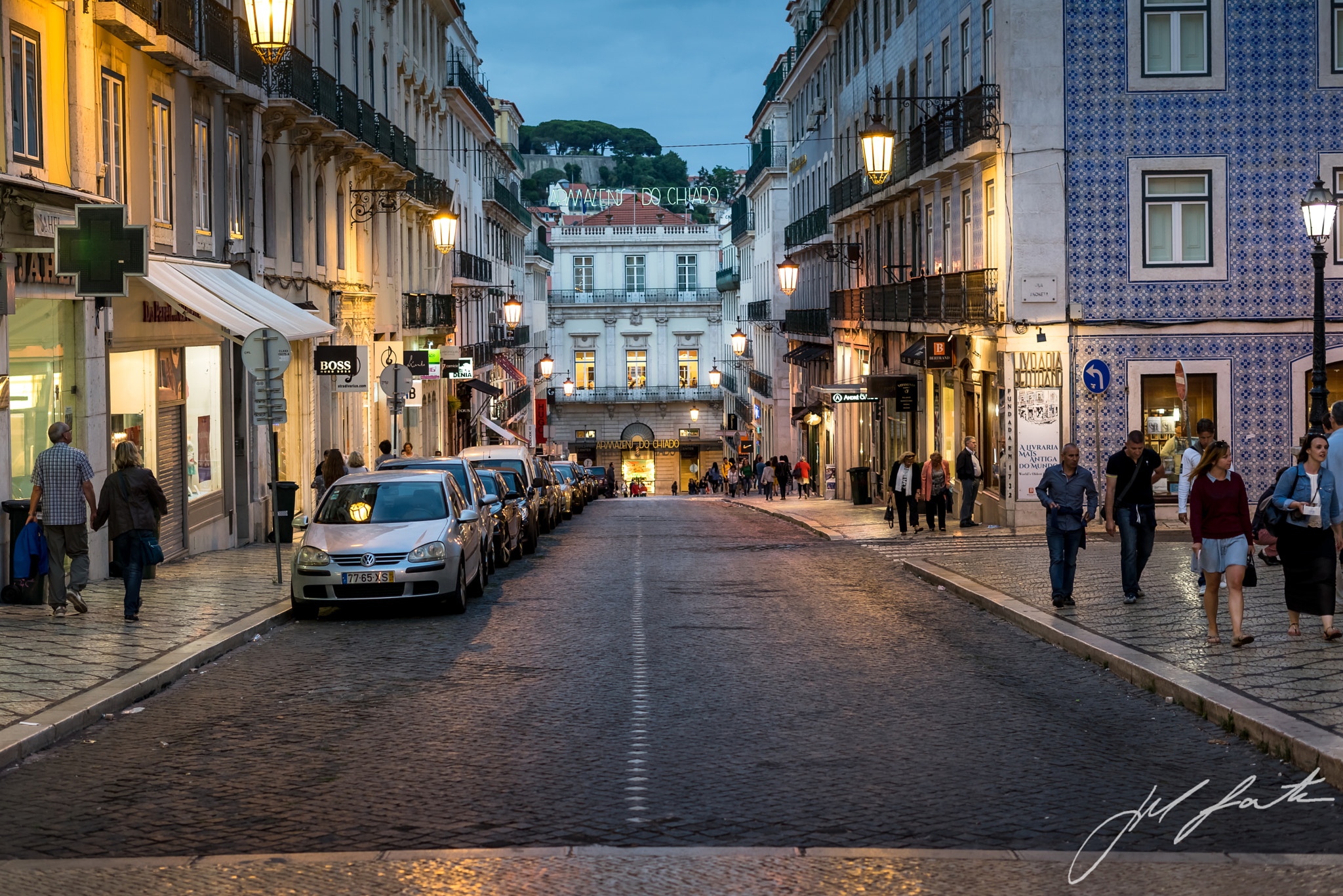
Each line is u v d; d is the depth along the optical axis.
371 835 7.51
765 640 14.62
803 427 64.06
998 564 21.64
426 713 10.79
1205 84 28.81
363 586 16.28
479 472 24.56
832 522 34.16
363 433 39.44
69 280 18.25
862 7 47.84
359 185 38.38
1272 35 28.73
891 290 39.97
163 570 21.02
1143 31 28.81
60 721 10.02
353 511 17.58
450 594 16.66
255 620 15.38
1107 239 28.94
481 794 8.35
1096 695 11.48
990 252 30.84
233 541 26.31
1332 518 13.34
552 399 99.50
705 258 101.69
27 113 17.53
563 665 13.01
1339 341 28.81
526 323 88.44
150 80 22.22
